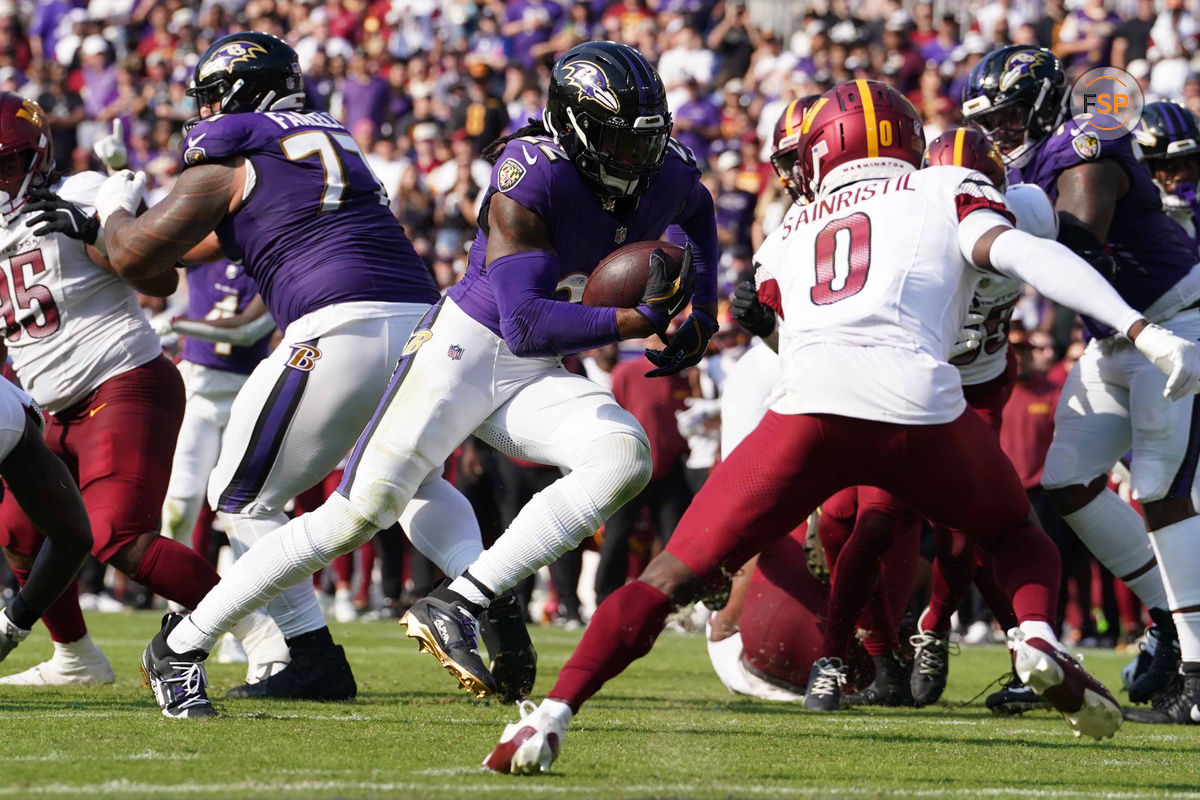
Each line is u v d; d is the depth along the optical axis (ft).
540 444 49.03
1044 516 111.04
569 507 46.68
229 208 54.95
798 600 65.51
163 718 49.42
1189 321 64.23
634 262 43.62
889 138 43.62
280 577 48.57
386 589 123.03
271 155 54.65
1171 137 66.90
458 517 55.62
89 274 58.65
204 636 49.29
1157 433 62.23
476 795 34.76
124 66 203.41
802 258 41.60
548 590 133.18
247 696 57.72
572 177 46.96
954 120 155.53
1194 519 61.82
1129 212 63.72
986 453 39.24
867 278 39.86
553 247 47.78
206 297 83.87
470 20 199.62
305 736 45.55
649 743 46.57
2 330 59.36
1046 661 37.40
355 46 203.92
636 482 46.91
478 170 166.20
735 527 38.70
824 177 44.42
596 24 192.75
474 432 51.55
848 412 38.34
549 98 47.34
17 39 220.64
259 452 53.88
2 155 58.13
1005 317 60.34
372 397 53.98
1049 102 63.16
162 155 184.03
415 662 82.07
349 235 54.80
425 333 49.75
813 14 176.96
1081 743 50.42
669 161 50.34
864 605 59.31
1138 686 66.64
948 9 177.58
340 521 48.49
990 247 39.27
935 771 42.11
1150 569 66.49
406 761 40.63
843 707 62.44
